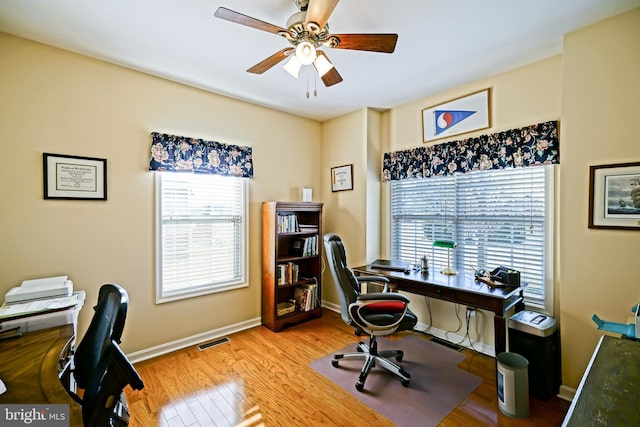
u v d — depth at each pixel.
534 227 2.48
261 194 3.45
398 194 3.56
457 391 2.12
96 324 1.30
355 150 3.65
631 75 1.80
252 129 3.36
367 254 3.54
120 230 2.47
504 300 2.07
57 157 2.17
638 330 1.48
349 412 1.90
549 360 2.02
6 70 2.00
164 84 2.70
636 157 1.79
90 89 2.32
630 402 0.82
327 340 2.97
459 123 2.90
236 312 3.21
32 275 2.08
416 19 1.86
